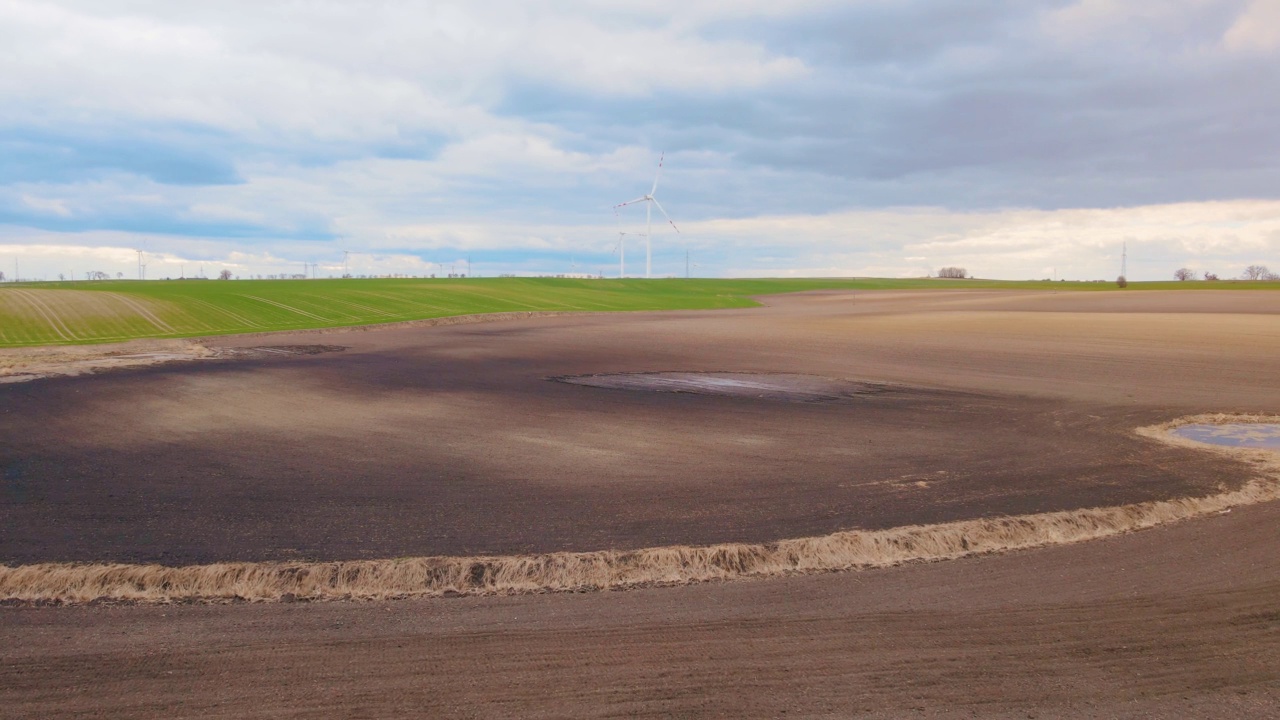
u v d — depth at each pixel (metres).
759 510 9.14
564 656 5.42
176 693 4.86
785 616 6.14
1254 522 8.70
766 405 17.91
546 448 12.85
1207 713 4.70
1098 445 13.30
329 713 4.64
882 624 5.99
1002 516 8.78
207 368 23.83
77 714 4.60
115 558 7.33
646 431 14.45
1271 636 5.76
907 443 13.45
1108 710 4.73
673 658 5.40
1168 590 6.71
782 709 4.73
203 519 8.71
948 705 4.78
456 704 4.76
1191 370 25.05
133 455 12.13
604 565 7.17
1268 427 15.33
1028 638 5.74
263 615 6.11
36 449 12.57
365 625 5.94
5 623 5.91
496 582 6.87
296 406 17.09
